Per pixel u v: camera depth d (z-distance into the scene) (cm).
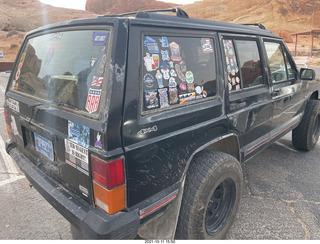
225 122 250
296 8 7806
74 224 185
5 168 402
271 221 288
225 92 253
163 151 195
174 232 213
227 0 9619
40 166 240
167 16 214
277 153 458
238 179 252
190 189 217
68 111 195
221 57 251
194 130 217
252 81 301
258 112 304
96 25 193
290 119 391
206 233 232
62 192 203
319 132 478
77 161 186
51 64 224
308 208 309
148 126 184
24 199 325
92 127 170
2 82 1448
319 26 7256
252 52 303
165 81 199
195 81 224
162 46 199
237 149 283
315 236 265
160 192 198
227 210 256
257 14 8425
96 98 175
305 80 438
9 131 297
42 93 229
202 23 242
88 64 188
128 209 179
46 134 216
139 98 180
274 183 363
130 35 179
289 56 389
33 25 7769
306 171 396
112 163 165
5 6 8944
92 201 182
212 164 224
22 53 282
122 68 172
